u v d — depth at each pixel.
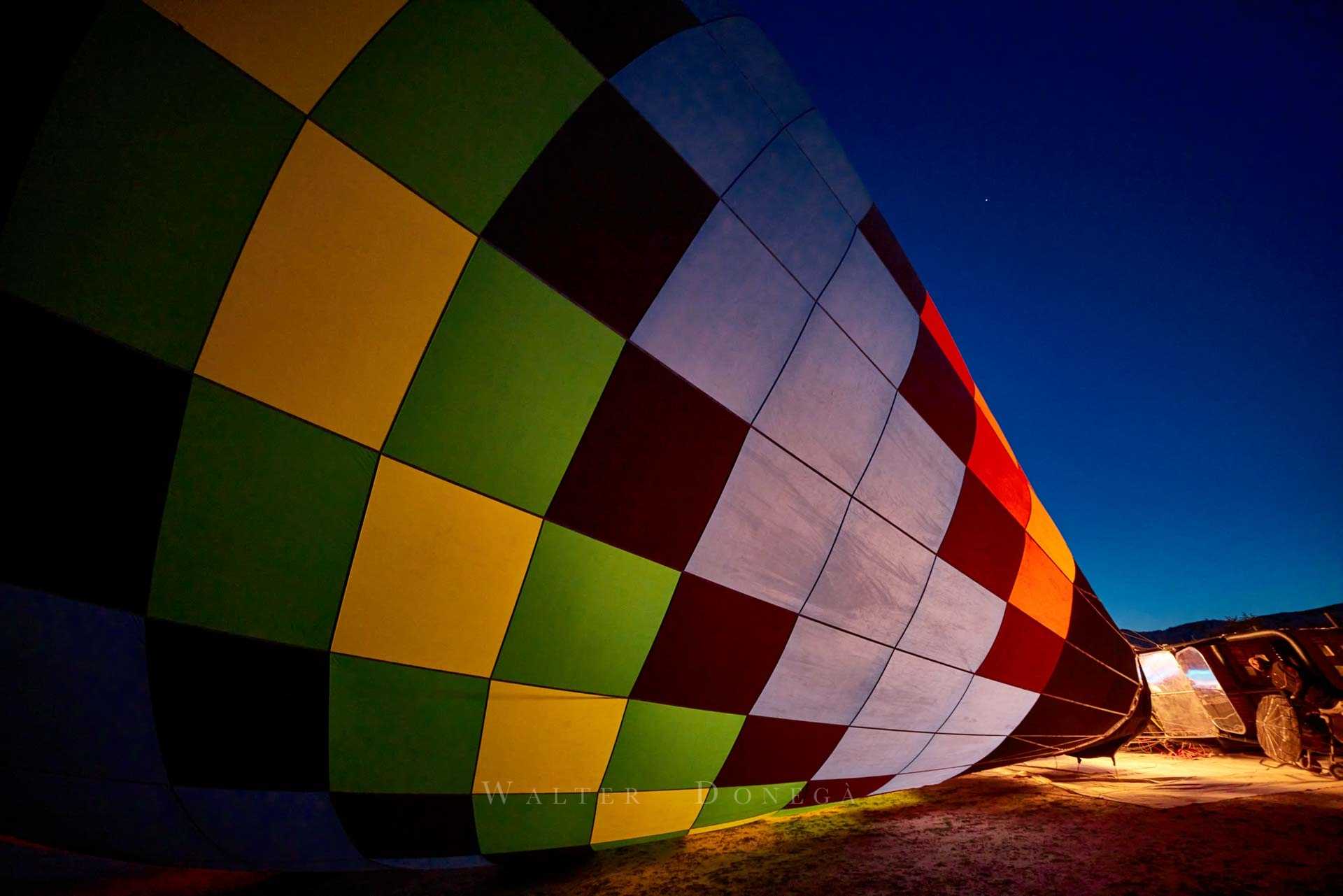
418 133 3.19
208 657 3.15
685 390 3.88
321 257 3.01
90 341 2.79
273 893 6.05
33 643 3.03
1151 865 4.54
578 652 3.76
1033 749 7.11
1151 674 10.55
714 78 4.28
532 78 3.51
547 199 3.46
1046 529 6.75
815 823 6.36
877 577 4.84
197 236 2.86
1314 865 4.32
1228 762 9.04
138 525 2.90
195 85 2.86
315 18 3.06
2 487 2.77
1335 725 7.73
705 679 4.23
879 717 5.26
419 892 5.55
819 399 4.45
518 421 3.41
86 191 2.75
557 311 3.47
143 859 4.47
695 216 3.96
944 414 5.49
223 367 2.92
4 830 4.27
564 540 3.60
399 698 3.46
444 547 3.34
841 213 4.84
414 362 3.19
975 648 5.70
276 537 3.08
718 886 4.81
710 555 4.06
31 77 2.73
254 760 3.42
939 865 4.86
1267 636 8.77
